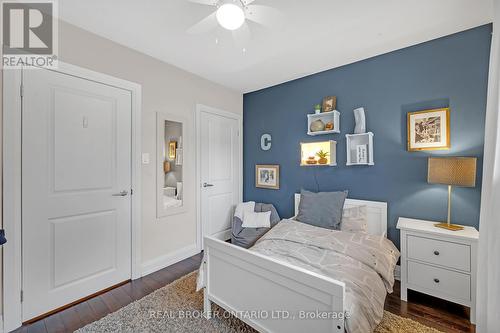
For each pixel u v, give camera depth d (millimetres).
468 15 1818
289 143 3270
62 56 1865
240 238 2891
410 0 1644
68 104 1899
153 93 2523
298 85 3158
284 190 3332
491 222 1305
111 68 2172
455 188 2080
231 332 1582
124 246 2270
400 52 2361
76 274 1951
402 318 1724
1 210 1592
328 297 1065
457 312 1806
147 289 2164
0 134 1582
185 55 2477
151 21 1893
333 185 2840
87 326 1647
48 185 1798
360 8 1735
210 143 3258
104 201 2125
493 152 1384
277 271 1254
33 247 1725
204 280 1748
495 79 1406
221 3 1645
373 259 1652
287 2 1663
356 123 2561
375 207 2479
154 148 2533
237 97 3725
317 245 1798
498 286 1251
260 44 2256
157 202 2562
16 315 1641
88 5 1693
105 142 2131
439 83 2156
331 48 2332
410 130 2285
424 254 1878
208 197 3227
